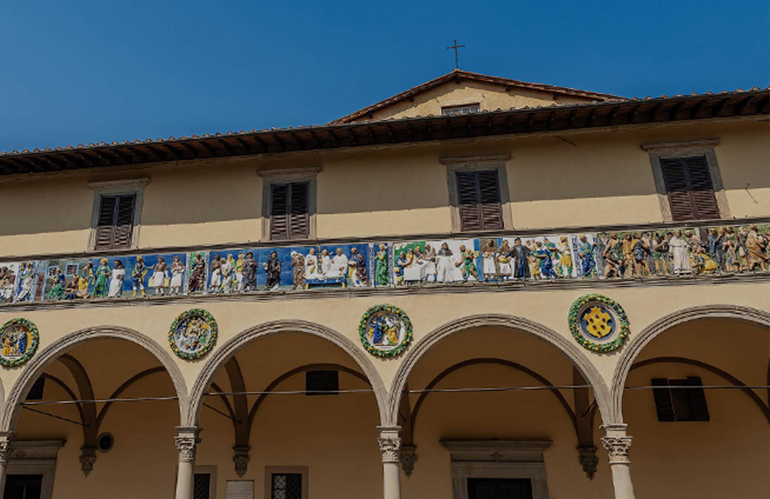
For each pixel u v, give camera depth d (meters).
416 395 15.68
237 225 14.37
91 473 15.90
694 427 14.77
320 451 15.60
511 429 15.28
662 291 12.35
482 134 14.26
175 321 13.15
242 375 15.64
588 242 12.91
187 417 12.32
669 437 14.73
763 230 12.60
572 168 14.01
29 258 14.17
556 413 15.30
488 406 15.55
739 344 14.09
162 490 15.61
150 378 16.52
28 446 16.19
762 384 14.55
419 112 17.47
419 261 13.12
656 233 12.87
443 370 15.63
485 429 15.36
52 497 15.76
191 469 12.07
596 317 12.27
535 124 14.06
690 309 12.10
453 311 12.62
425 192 14.16
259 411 16.11
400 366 12.27
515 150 14.31
